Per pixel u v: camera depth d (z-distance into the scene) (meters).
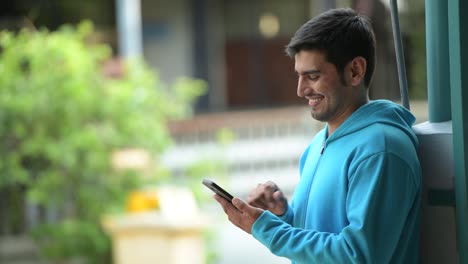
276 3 25.33
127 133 8.31
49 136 8.10
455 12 2.40
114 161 8.10
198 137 15.23
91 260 8.11
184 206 6.98
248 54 25.09
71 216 8.20
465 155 2.42
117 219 6.77
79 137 7.91
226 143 9.32
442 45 2.62
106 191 8.12
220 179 8.93
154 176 8.31
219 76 24.25
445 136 2.51
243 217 2.42
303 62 2.36
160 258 6.67
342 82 2.36
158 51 23.42
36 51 8.26
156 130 8.46
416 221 2.45
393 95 5.46
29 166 8.46
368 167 2.27
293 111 17.19
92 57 8.59
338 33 2.33
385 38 5.40
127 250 6.67
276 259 9.29
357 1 5.51
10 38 8.44
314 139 2.64
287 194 13.07
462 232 2.43
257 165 14.11
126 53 13.93
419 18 4.93
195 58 23.80
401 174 2.27
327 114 2.39
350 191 2.29
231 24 24.86
